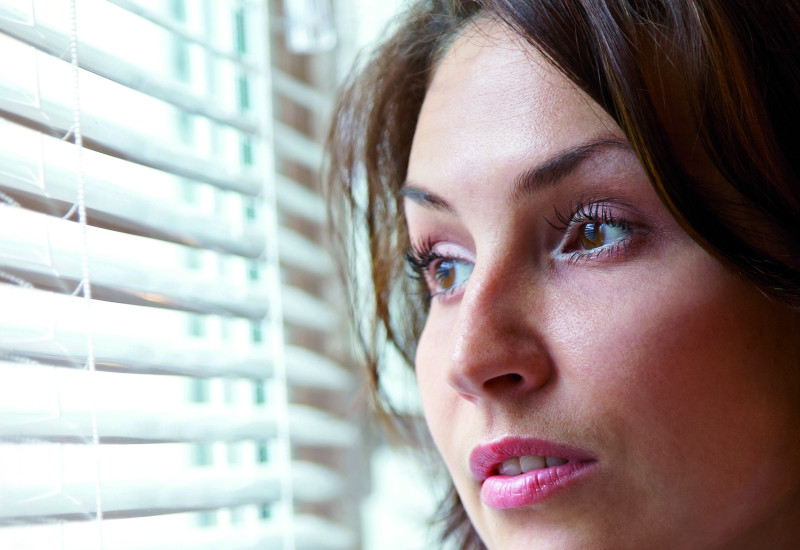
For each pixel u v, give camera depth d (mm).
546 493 582
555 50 580
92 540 683
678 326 560
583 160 579
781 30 596
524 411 585
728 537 582
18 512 572
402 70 871
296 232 1087
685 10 583
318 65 1121
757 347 567
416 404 1005
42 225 639
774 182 574
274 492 846
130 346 696
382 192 942
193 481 755
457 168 624
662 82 574
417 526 1149
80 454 691
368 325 1002
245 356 842
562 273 597
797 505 598
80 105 671
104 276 669
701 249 568
